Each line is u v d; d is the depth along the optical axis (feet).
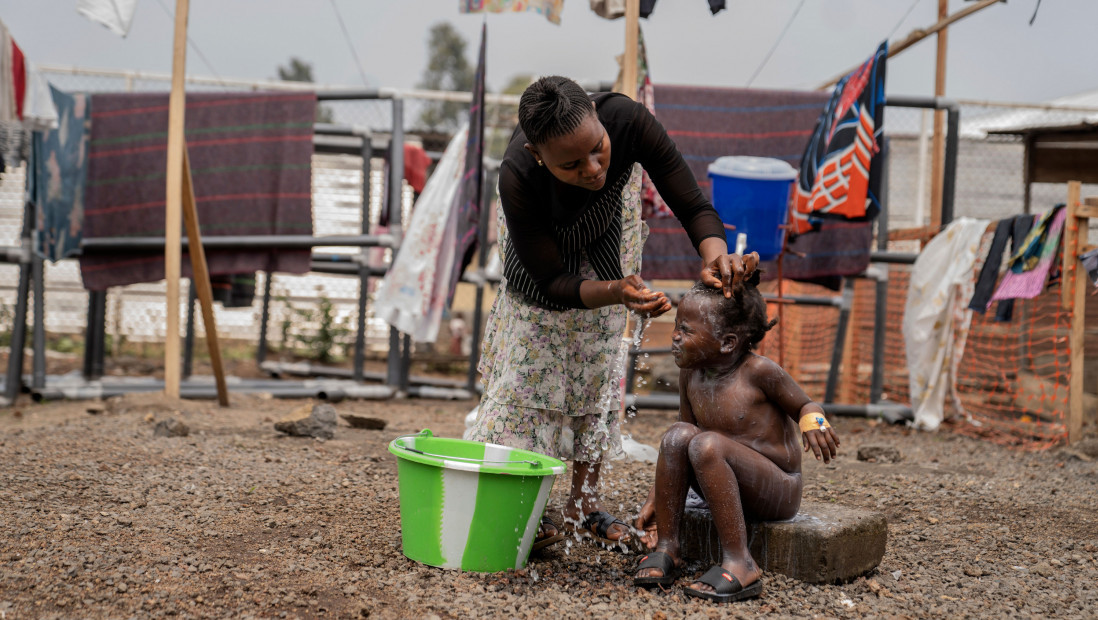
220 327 40.96
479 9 21.20
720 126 24.63
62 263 39.60
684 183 10.11
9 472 13.85
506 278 10.99
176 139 21.86
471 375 29.68
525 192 9.49
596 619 8.69
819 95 24.67
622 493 14.24
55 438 16.99
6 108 21.33
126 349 39.50
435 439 11.09
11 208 36.22
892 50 27.50
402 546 10.68
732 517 9.51
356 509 12.65
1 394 25.53
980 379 28.91
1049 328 25.82
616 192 10.16
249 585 9.36
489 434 11.08
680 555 10.33
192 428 18.99
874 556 10.49
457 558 10.00
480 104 23.09
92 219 25.71
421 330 26.08
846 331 27.78
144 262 26.37
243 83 31.89
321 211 37.65
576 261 10.71
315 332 40.22
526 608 8.95
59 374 31.63
